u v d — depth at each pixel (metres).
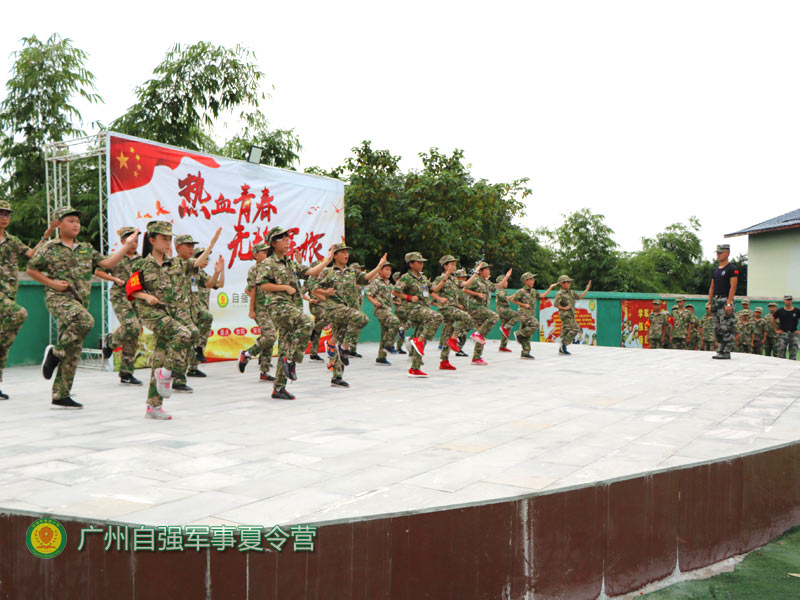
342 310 8.21
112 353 8.65
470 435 4.64
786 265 27.16
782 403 6.11
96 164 13.92
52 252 5.87
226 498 3.05
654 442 4.32
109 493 3.14
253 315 8.13
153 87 17.34
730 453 3.96
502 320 12.89
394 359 11.29
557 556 3.13
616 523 3.35
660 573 3.52
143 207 9.58
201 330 9.20
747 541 4.01
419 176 21.20
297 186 12.34
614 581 3.33
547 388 7.40
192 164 10.34
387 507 2.88
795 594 3.35
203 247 10.53
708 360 11.10
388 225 20.67
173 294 5.75
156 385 5.36
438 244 20.22
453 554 2.89
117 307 7.77
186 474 3.53
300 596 2.63
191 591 2.61
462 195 20.94
